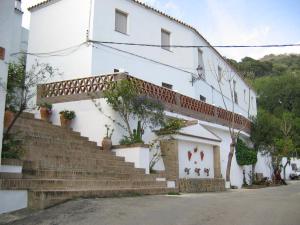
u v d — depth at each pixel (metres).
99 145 15.70
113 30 19.66
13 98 11.51
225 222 7.68
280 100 61.59
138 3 21.33
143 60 21.20
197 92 25.16
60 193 9.22
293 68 86.31
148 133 16.91
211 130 22.52
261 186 25.22
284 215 8.59
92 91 16.61
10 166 9.16
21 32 24.02
